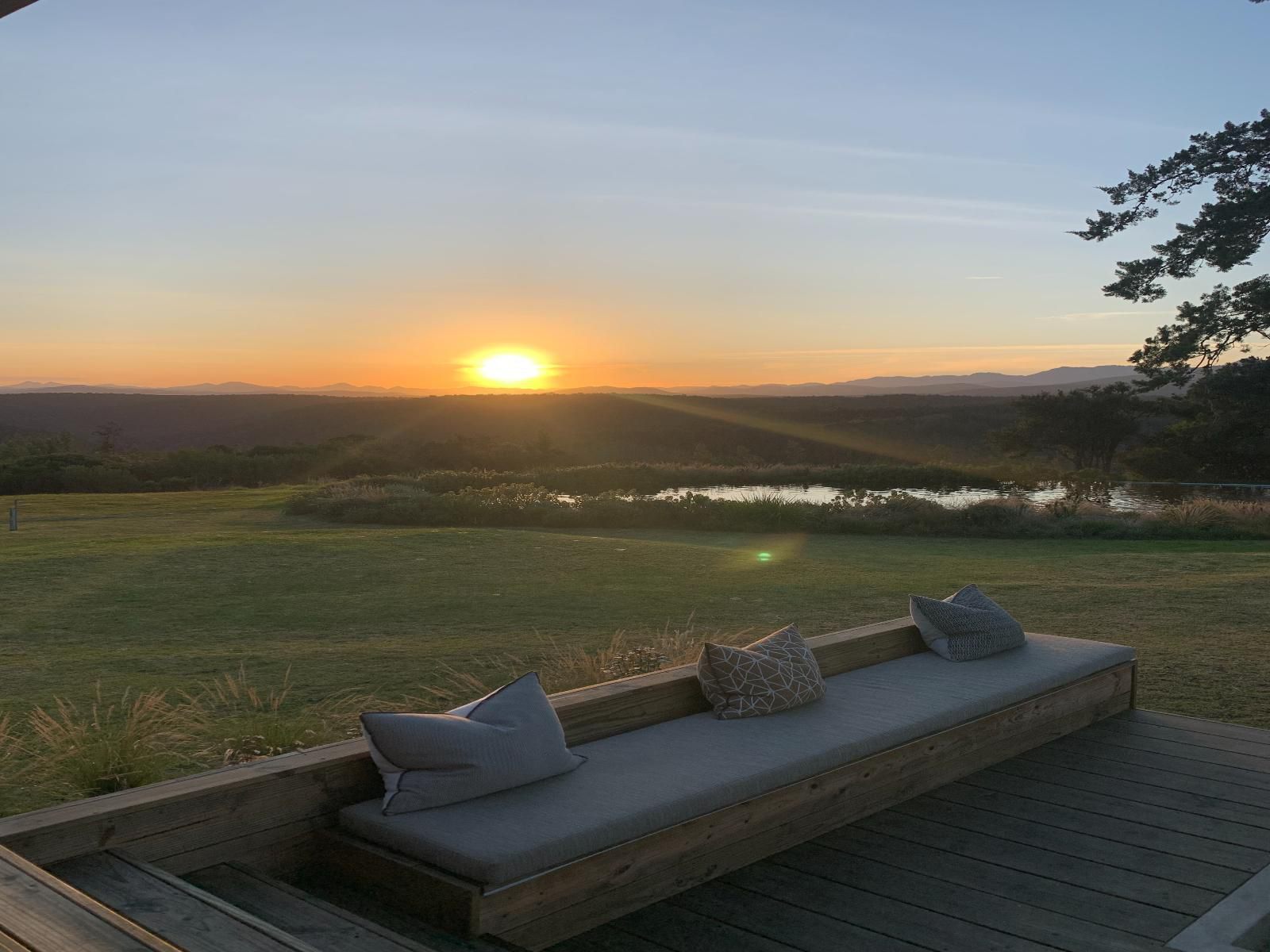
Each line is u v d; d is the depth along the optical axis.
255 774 3.27
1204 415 31.91
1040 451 40.53
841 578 12.25
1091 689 5.61
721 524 19.33
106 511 22.78
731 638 7.43
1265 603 9.85
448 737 3.43
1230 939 3.25
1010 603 10.10
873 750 4.25
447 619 9.82
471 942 2.95
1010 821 4.23
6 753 5.24
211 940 2.44
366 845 3.27
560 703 4.12
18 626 9.52
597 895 3.26
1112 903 3.51
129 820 2.98
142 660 7.88
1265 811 4.36
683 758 3.92
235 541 16.02
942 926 3.33
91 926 2.11
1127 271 27.02
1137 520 18.14
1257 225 25.48
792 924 3.32
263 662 7.75
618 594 11.20
